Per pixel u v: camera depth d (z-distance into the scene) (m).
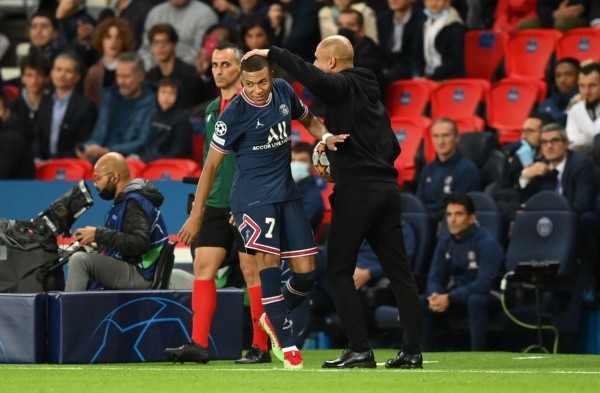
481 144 43.66
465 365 29.84
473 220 38.94
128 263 31.52
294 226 26.69
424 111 50.00
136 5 59.16
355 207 25.92
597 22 51.00
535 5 53.53
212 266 29.39
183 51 56.16
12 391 21.33
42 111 52.00
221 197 29.30
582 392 20.78
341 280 26.34
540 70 50.59
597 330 38.56
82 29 57.12
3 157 47.31
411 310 26.38
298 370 25.95
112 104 50.62
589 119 42.81
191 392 20.86
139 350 30.17
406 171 46.53
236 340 31.38
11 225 31.42
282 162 26.70
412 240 40.88
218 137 26.59
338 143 25.95
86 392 21.08
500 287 38.75
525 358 33.12
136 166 47.09
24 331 29.48
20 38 65.12
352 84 26.09
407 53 53.19
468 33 52.56
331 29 53.50
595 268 39.38
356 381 22.72
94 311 29.69
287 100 26.77
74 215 31.80
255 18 51.72
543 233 38.56
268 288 26.47
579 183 39.72
